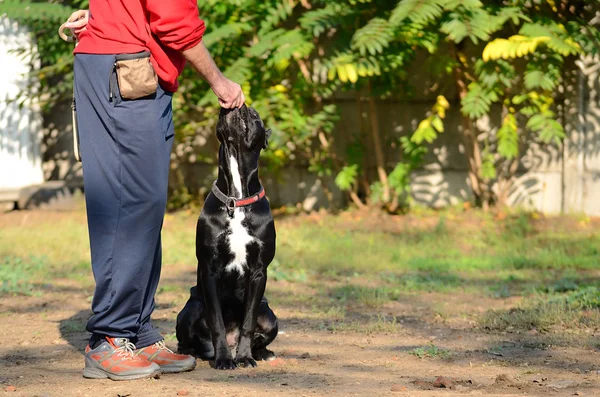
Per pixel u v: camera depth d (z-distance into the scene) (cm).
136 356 463
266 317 511
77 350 543
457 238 1088
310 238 1087
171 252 1002
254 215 492
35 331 604
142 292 462
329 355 529
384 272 906
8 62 1293
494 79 1112
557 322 620
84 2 1134
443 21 1042
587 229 1143
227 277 499
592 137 1234
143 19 440
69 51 1191
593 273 884
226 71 1085
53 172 1425
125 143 444
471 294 775
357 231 1137
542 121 1135
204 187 1373
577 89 1233
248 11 1155
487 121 1277
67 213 1270
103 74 439
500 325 621
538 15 1141
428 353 527
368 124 1310
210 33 1114
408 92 1258
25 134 1327
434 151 1297
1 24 1280
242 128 484
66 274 877
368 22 1085
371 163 1313
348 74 1057
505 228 1134
